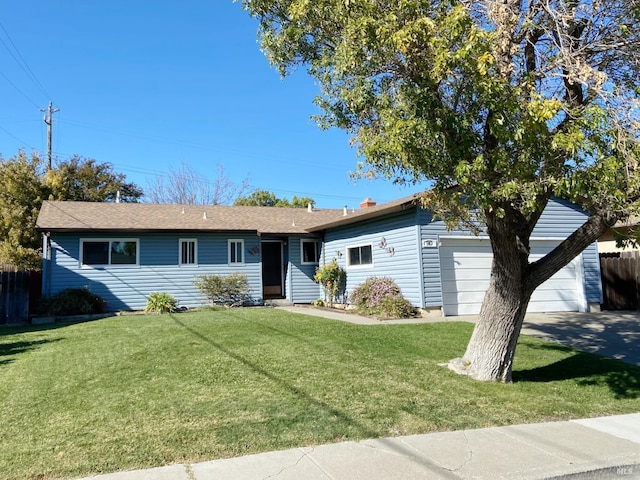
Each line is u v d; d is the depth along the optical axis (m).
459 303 14.66
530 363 8.73
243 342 9.48
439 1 6.01
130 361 7.86
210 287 17.92
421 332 11.03
